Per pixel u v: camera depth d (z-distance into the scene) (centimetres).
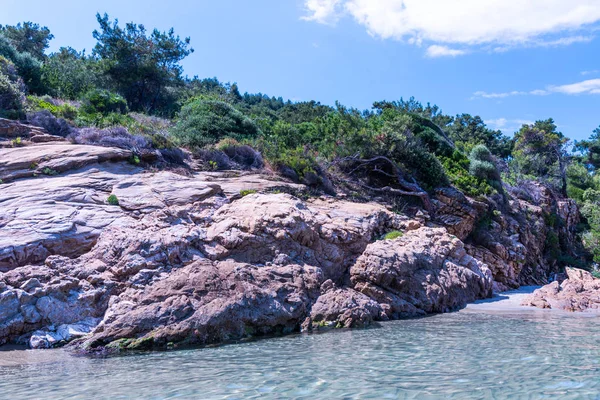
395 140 2598
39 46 5066
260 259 1346
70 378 727
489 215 2631
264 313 1121
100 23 3644
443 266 1655
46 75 3138
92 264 1213
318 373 726
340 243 1588
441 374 708
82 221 1370
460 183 2742
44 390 659
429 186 2550
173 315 1020
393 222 1942
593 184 5019
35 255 1225
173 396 615
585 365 756
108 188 1594
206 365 801
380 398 591
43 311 1045
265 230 1389
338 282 1507
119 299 1119
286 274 1271
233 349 946
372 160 2519
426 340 1005
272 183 2011
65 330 1037
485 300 1770
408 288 1465
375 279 1431
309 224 1504
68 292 1108
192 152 2197
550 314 1430
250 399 598
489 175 3027
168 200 1600
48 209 1377
